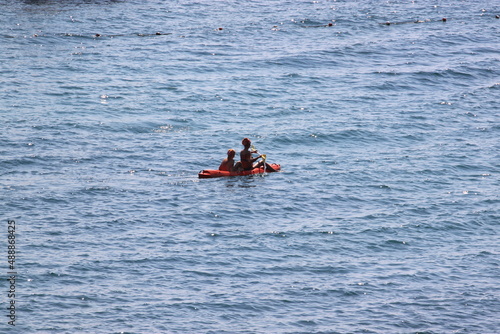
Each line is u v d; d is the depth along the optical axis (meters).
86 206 82.88
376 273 69.00
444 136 115.81
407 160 103.69
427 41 187.50
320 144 110.31
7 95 130.12
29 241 72.56
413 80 151.00
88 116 120.31
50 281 64.62
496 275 69.38
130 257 70.00
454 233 78.94
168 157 102.38
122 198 85.81
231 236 75.81
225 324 59.34
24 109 122.12
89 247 71.88
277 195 88.06
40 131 111.12
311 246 74.19
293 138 112.00
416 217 82.75
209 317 60.22
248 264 69.69
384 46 181.50
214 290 64.56
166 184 91.31
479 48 181.00
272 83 146.25
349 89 143.25
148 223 78.50
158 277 66.44
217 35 191.62
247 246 73.56
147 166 98.38
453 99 137.75
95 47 174.62
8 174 92.88
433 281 67.75
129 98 132.12
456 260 72.38
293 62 164.00
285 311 61.72
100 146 106.12
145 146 107.00
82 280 65.12
